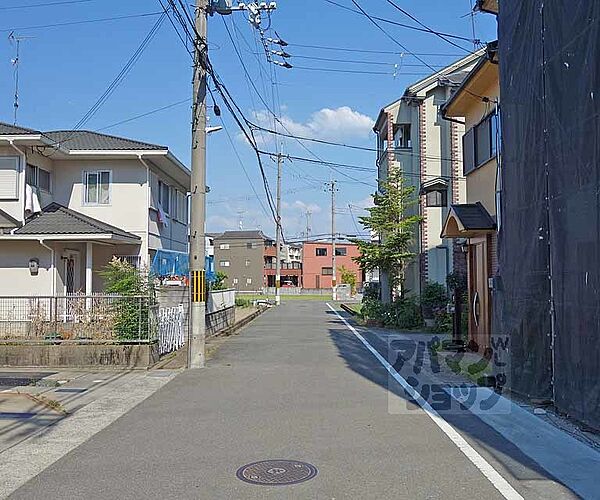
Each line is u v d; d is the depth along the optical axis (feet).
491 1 41.11
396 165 93.56
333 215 190.70
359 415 27.45
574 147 23.62
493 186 44.01
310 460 20.58
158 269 75.56
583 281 23.04
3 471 19.95
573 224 23.82
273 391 33.53
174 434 24.44
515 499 16.79
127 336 43.24
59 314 44.24
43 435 24.73
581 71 22.98
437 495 17.12
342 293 196.65
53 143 64.54
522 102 29.43
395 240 80.38
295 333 70.64
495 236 43.27
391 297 83.76
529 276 28.53
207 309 65.31
